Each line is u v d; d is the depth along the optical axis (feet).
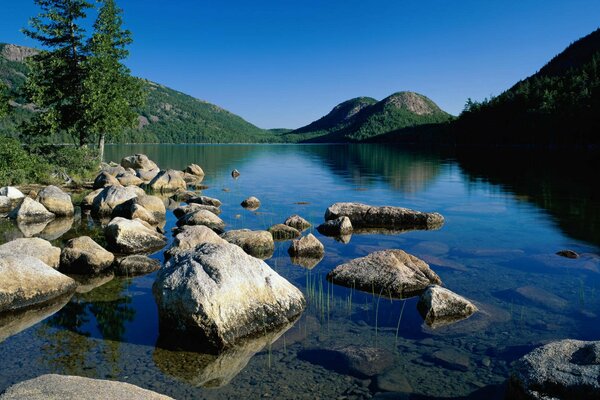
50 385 15.61
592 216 60.59
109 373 20.62
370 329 25.57
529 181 106.01
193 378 20.34
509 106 372.38
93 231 51.90
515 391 17.42
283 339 24.38
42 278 30.25
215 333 23.41
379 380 20.15
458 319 26.66
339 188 96.68
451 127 462.60
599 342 17.78
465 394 19.06
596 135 273.75
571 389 15.98
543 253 41.65
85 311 28.25
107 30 116.98
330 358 22.20
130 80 121.39
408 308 28.63
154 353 22.75
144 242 43.75
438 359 21.99
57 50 109.81
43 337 24.45
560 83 367.04
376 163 184.96
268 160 216.95
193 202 72.64
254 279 26.43
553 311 27.78
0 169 82.94
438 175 126.31
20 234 49.78
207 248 27.48
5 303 28.07
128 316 27.48
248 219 60.08
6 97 106.22
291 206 71.87
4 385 19.38
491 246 44.60
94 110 108.47
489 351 22.77
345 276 33.65
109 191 64.34
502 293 31.09
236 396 18.88
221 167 167.63
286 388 19.53
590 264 37.60
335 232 51.70
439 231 52.44
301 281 34.19
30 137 110.22
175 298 24.62
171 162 197.16
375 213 56.90
